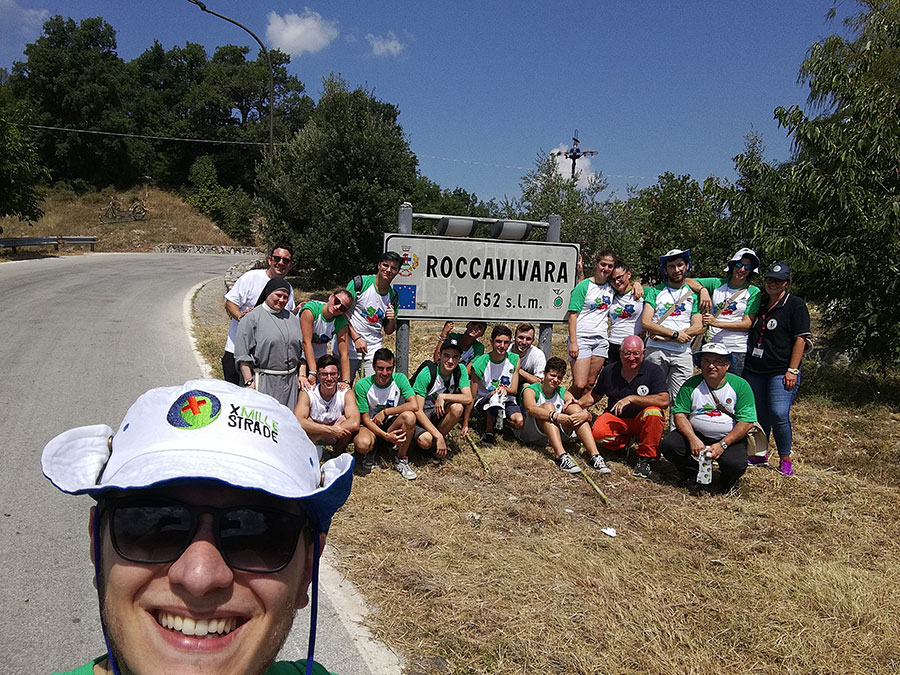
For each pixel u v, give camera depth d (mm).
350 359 5934
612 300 6520
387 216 19828
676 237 12070
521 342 6375
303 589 1048
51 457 913
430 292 6312
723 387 5191
